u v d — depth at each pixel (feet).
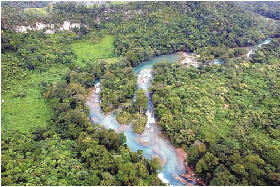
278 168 249.96
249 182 240.32
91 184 235.20
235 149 277.23
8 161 250.98
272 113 350.02
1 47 434.30
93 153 266.98
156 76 440.86
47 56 465.47
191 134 306.96
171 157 296.71
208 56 509.35
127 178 241.35
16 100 365.61
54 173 247.09
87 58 504.02
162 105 358.02
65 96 366.84
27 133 304.91
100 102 393.29
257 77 449.06
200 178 269.23
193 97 385.91
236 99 385.91
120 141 301.63
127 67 464.24
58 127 318.45
